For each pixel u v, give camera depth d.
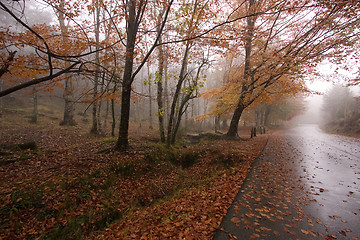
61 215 4.75
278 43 11.16
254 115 28.09
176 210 4.36
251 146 10.73
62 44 6.10
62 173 6.12
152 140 12.81
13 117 15.03
